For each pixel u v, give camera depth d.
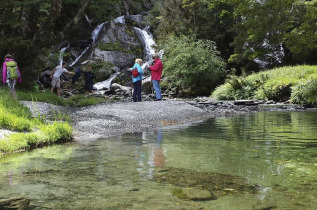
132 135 6.83
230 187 3.10
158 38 28.83
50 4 18.22
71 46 27.50
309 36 23.08
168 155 4.66
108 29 29.05
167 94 22.61
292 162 4.10
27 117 7.67
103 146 5.55
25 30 18.75
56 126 6.38
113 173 3.70
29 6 17.08
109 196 2.89
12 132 6.05
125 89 22.20
